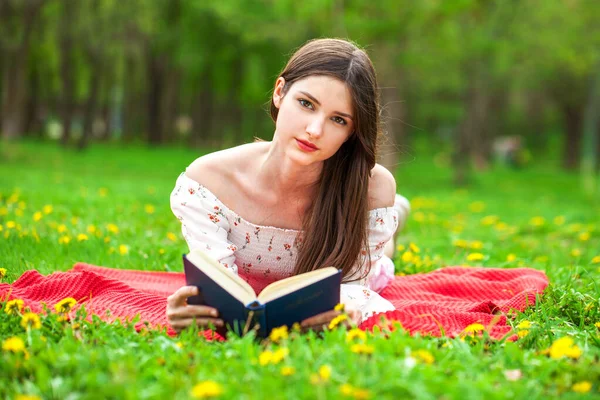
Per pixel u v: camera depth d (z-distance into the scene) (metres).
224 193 3.26
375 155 3.11
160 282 4.26
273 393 2.07
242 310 2.63
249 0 18.59
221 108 33.59
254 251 3.38
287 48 23.78
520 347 2.84
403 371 2.22
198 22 25.34
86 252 4.83
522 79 26.02
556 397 2.25
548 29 17.08
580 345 2.78
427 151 42.81
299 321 2.78
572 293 3.71
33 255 4.58
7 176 12.05
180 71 30.92
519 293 3.67
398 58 15.70
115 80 33.62
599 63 19.12
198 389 1.99
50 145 25.08
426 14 14.27
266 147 3.31
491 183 21.86
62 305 2.91
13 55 21.17
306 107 2.85
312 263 3.25
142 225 6.51
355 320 2.86
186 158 24.28
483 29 16.58
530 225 8.10
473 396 2.10
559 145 44.50
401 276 4.42
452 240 6.82
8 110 21.16
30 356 2.44
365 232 3.24
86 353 2.42
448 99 33.81
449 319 3.20
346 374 2.23
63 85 23.84
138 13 24.14
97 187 10.71
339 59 2.85
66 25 22.86
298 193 3.26
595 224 8.51
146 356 2.46
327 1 14.34
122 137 33.53
